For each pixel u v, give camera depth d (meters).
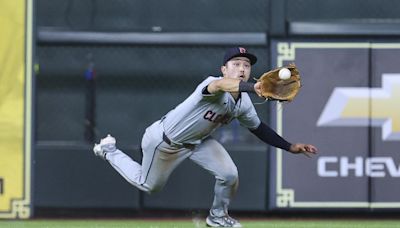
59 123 39.50
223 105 25.77
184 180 39.03
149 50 39.59
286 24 38.84
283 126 38.59
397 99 38.66
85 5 39.31
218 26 39.44
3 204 38.28
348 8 39.34
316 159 38.78
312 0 39.38
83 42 38.81
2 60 38.09
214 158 26.94
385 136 38.72
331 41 38.69
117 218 39.88
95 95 39.59
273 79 23.19
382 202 38.81
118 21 39.34
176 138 26.47
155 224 34.78
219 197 27.42
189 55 39.53
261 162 38.97
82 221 37.88
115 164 28.19
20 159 38.28
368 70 38.72
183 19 39.41
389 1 39.34
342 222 37.50
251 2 39.41
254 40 38.81
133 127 39.59
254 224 34.69
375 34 38.75
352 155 38.78
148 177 27.55
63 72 39.47
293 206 38.78
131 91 39.62
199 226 32.00
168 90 39.62
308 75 38.66
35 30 38.28
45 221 37.44
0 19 38.09
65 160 39.00
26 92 38.22
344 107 38.66
